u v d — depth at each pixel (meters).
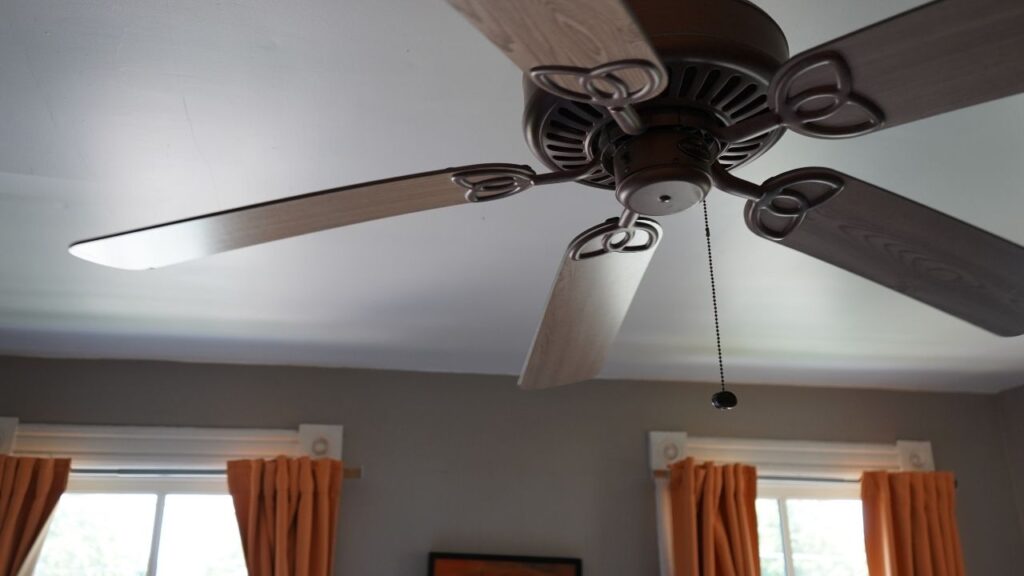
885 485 2.83
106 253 1.03
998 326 1.19
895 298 2.20
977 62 0.74
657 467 2.80
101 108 1.35
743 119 0.89
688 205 0.91
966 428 3.08
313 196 0.93
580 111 0.86
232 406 2.66
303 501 2.48
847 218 1.01
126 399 2.60
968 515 2.96
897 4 1.15
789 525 2.90
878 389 3.08
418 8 1.15
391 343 2.54
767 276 2.06
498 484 2.71
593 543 2.69
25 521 2.36
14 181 1.56
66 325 2.33
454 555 2.58
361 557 2.56
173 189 1.59
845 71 0.75
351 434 2.69
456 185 0.94
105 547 2.50
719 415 2.94
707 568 2.57
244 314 2.28
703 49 0.79
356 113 1.37
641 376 2.90
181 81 1.29
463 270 2.02
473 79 1.29
